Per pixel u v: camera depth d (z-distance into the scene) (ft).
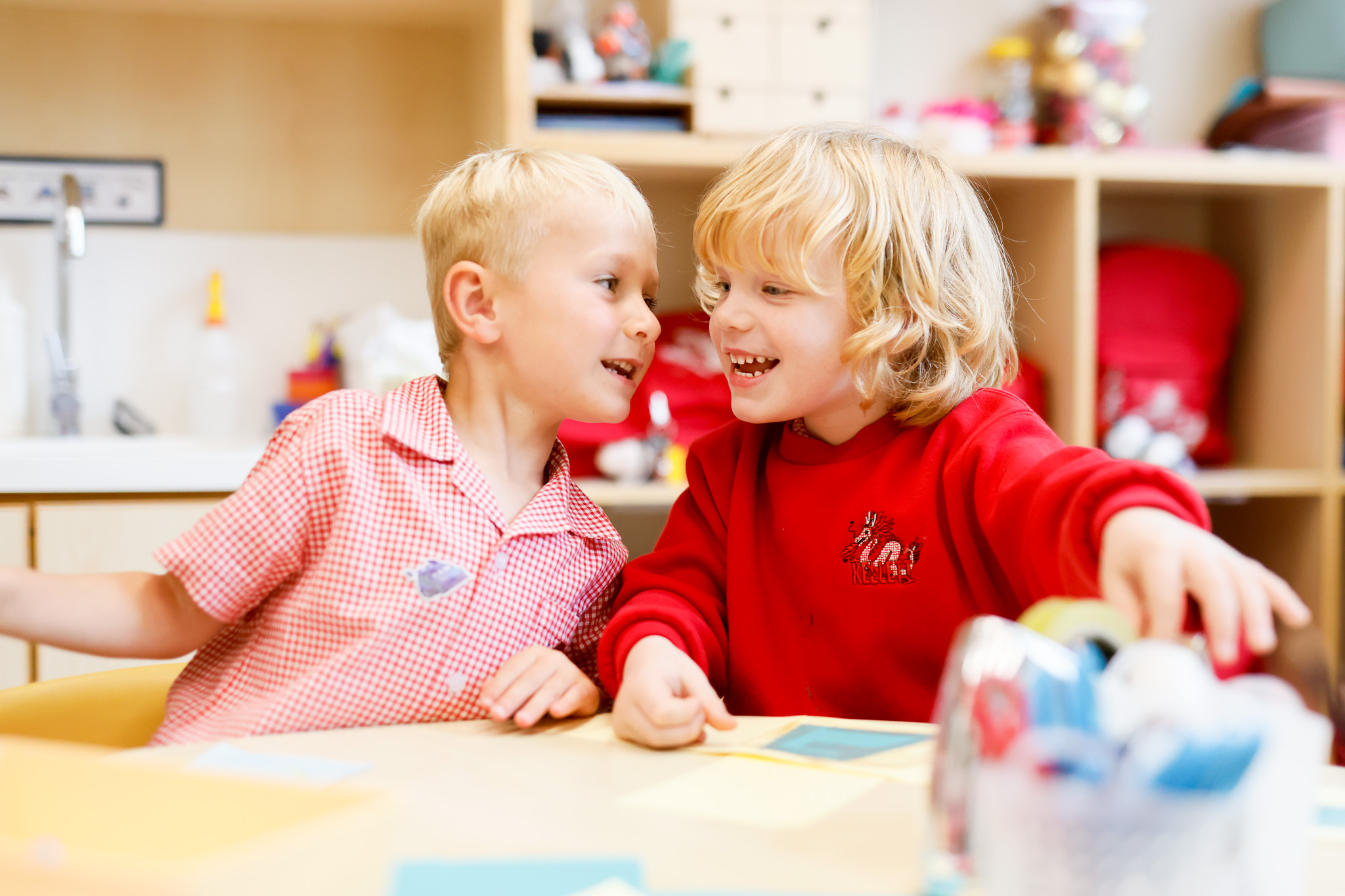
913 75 6.50
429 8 5.85
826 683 2.94
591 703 2.36
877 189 2.87
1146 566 1.60
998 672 1.24
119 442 5.50
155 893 0.91
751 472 3.23
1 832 1.27
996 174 5.46
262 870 0.97
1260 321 6.31
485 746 2.03
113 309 5.90
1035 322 5.94
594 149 5.18
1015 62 6.09
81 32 5.81
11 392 5.61
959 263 3.04
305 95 6.07
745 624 3.01
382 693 2.65
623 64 5.37
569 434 5.28
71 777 1.27
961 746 1.27
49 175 5.78
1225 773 1.10
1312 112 5.96
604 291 2.93
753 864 1.42
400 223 6.19
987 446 2.77
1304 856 1.20
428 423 2.88
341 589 2.67
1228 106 6.15
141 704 3.03
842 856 1.45
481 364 2.97
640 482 5.21
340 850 1.06
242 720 2.60
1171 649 1.28
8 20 5.72
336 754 1.95
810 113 5.43
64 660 4.34
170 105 5.92
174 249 5.94
